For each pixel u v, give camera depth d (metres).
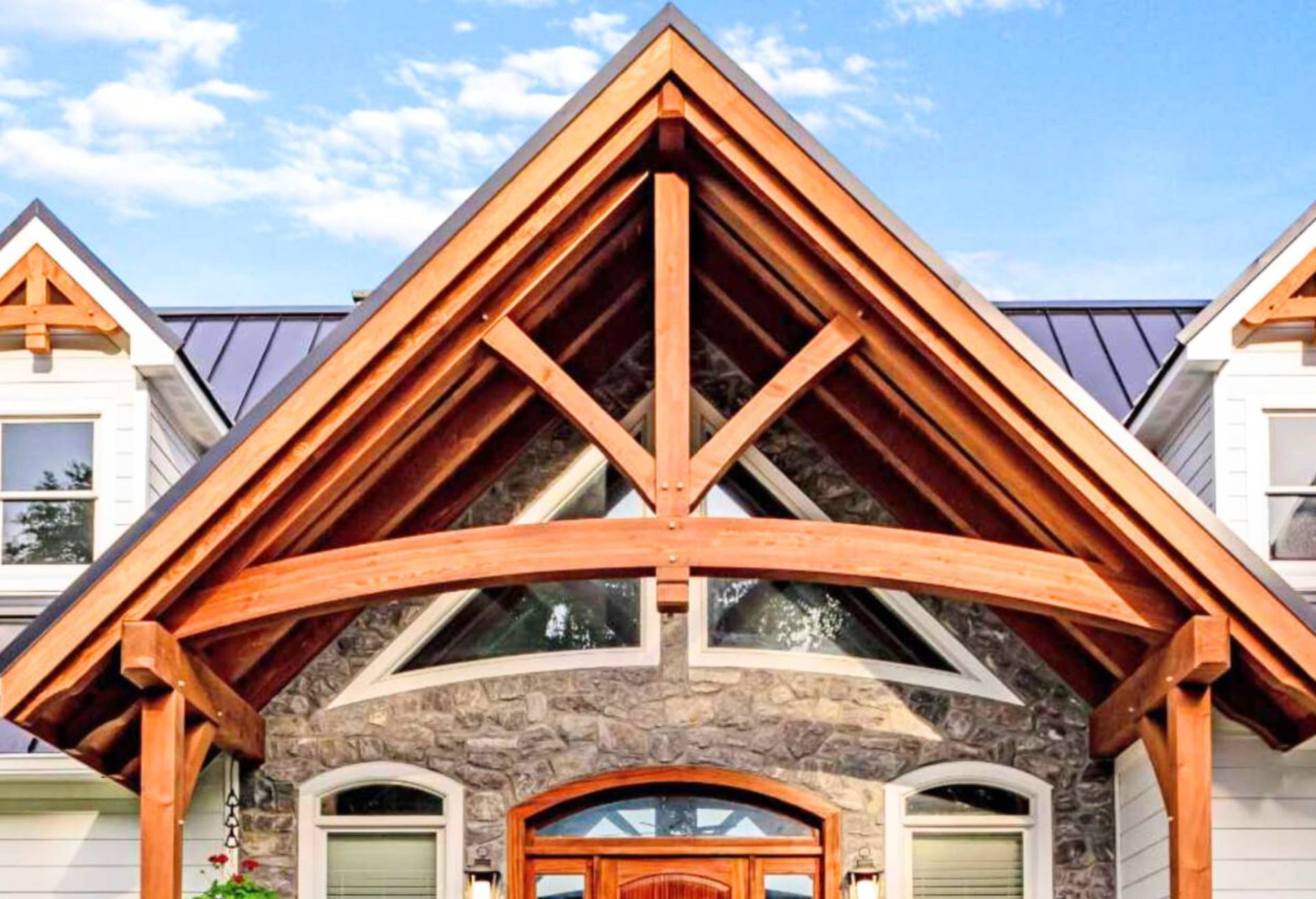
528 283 10.12
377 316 9.74
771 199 9.95
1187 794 9.58
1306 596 11.44
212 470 9.60
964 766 11.77
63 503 12.48
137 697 10.28
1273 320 11.55
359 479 10.52
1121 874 11.57
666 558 9.62
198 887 11.47
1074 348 14.31
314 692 11.86
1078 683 11.63
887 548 9.70
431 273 9.79
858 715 11.85
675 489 9.73
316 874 11.70
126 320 12.45
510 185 9.91
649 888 11.81
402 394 10.01
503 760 11.80
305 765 11.77
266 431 9.64
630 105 10.01
